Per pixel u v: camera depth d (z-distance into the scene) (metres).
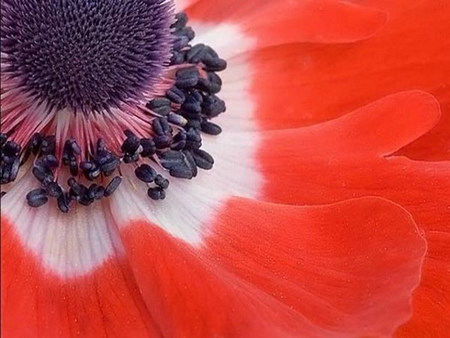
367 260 0.05
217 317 0.05
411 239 0.05
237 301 0.05
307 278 0.05
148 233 0.05
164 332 0.05
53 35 0.05
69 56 0.05
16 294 0.05
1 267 0.05
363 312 0.05
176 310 0.05
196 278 0.05
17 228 0.05
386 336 0.05
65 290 0.05
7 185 0.05
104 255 0.05
